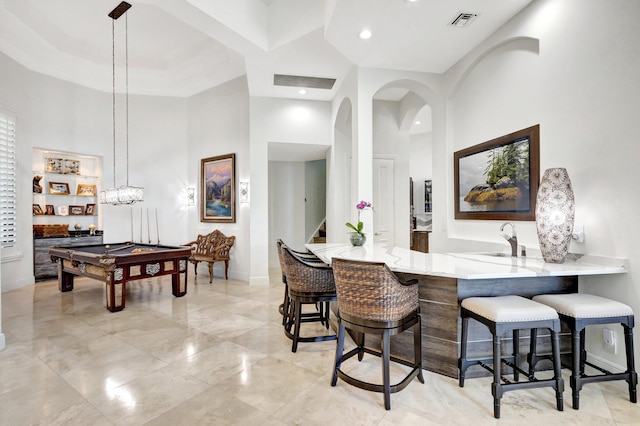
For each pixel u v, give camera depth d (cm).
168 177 703
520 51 331
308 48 421
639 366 228
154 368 272
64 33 551
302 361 286
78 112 634
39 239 596
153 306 455
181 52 616
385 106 641
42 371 266
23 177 566
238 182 636
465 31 354
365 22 338
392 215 641
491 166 374
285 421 203
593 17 254
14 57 543
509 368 261
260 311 434
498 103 362
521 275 229
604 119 248
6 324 379
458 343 254
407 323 230
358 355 287
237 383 248
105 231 665
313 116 609
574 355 217
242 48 420
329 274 303
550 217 266
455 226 446
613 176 242
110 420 204
